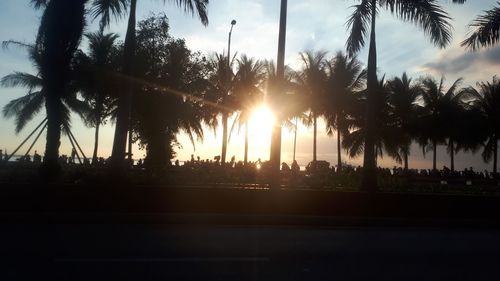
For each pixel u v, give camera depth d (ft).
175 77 101.96
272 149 59.41
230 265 30.32
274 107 60.44
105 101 119.55
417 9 66.28
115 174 61.41
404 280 28.22
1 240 36.17
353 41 68.44
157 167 83.15
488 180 120.57
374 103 67.97
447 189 96.53
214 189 54.54
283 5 60.90
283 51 60.80
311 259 33.19
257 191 55.52
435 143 176.35
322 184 84.48
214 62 122.21
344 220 53.52
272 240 40.45
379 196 57.98
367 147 67.41
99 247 34.53
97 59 111.34
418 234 47.70
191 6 64.28
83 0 61.77
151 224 47.98
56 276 26.30
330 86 146.30
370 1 68.18
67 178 62.64
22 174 66.49
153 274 27.37
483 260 34.96
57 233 40.06
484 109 163.32
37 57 65.87
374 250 37.52
